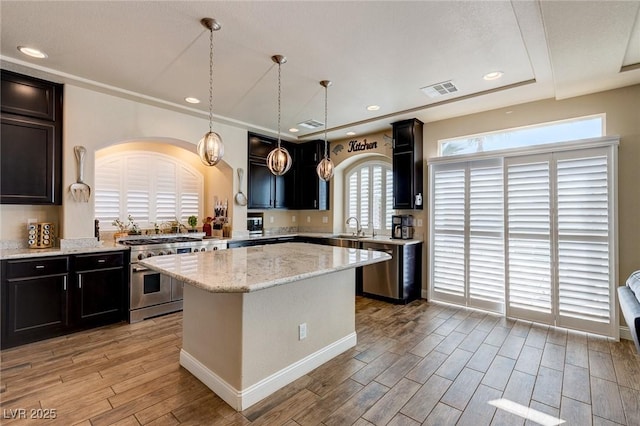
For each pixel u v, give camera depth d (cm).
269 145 557
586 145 323
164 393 223
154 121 402
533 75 309
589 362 266
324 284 271
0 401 212
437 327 348
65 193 335
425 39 248
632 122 311
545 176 351
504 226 380
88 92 349
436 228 443
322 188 587
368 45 258
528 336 321
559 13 195
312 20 225
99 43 257
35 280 304
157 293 384
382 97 372
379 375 248
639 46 247
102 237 423
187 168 518
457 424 191
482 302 401
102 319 348
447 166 431
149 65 296
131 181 452
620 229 315
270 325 226
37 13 217
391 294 441
